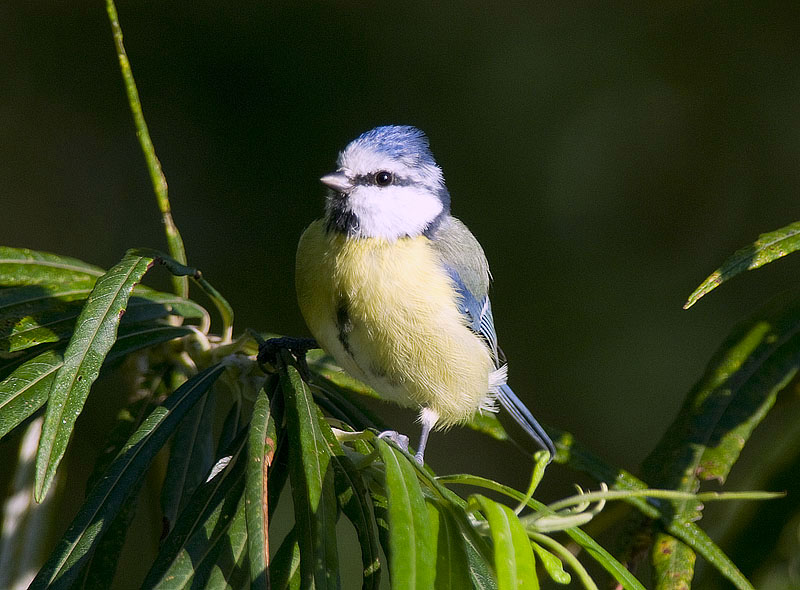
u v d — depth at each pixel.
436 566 3.18
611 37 10.56
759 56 10.38
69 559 3.54
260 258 9.94
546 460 3.44
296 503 3.48
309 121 10.17
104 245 9.88
